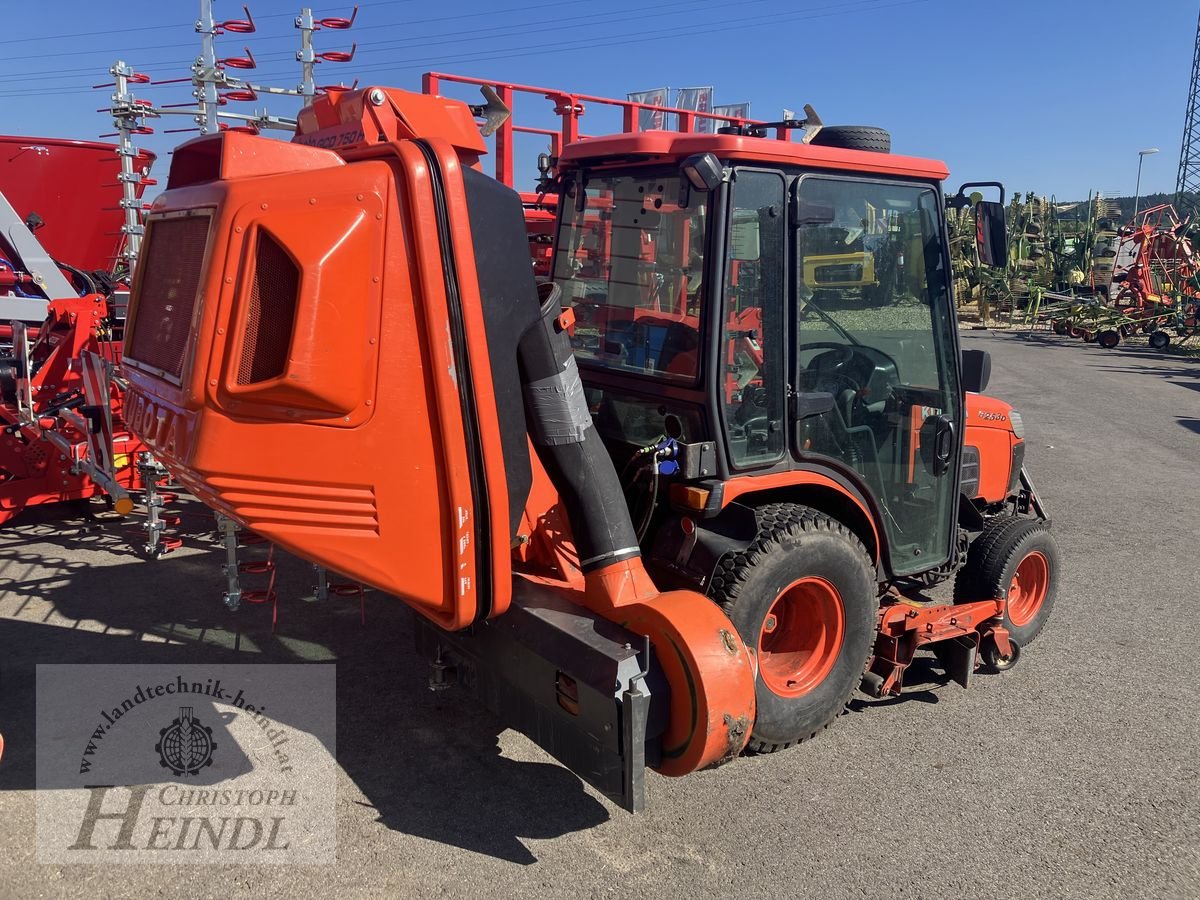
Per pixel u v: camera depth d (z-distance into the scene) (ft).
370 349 7.87
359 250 7.74
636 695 8.42
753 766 11.71
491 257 8.55
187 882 9.12
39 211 28.89
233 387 7.61
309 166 8.20
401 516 8.28
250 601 16.38
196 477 7.91
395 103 8.90
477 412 8.39
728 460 10.77
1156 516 24.49
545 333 9.18
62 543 19.75
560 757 9.30
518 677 9.70
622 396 11.80
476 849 9.80
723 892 9.23
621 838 10.08
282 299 7.66
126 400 9.92
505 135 19.53
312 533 8.08
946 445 13.28
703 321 10.40
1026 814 10.78
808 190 10.94
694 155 9.73
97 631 15.16
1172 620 17.17
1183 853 10.13
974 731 12.77
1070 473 29.43
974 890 9.40
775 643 12.01
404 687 13.50
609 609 9.61
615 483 9.77
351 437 7.97
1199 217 90.99
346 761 11.46
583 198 12.57
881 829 10.40
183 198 8.69
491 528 8.68
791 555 10.67
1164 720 13.24
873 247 11.94
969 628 13.78
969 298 94.02
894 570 13.07
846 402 11.99
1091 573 19.74
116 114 19.16
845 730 12.73
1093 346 73.82
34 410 18.31
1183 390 49.37
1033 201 108.88
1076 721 13.14
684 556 10.82
